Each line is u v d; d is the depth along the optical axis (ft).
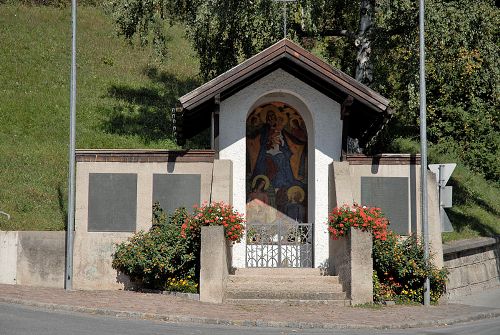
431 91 101.81
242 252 62.75
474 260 74.54
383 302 56.95
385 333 44.80
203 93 59.11
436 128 102.53
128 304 51.16
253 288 57.11
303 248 63.36
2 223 68.64
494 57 73.15
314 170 62.95
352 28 83.82
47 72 111.75
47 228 69.05
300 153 65.57
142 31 84.38
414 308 56.08
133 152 61.46
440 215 61.11
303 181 65.41
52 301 50.83
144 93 110.73
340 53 88.22
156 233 59.00
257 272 60.85
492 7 74.33
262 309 52.44
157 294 57.72
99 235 61.00
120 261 59.52
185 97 58.85
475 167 103.45
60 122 95.91
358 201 62.34
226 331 43.47
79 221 61.16
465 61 74.49
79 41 126.31
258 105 65.16
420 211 62.34
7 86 104.01
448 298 66.33
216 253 54.70
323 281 58.75
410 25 73.41
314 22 73.10
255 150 65.57
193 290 57.06
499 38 76.02
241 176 62.34
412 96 73.20
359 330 46.21
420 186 61.93
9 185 77.20
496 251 80.89
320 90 62.75
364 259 55.47
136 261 57.88
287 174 65.51
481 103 103.45
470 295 71.10
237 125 62.69
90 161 61.67
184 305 52.26
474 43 72.38
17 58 114.01
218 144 61.36
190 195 61.11
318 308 53.78
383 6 71.46
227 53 83.41
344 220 56.13
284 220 65.10
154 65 121.60
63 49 121.80
